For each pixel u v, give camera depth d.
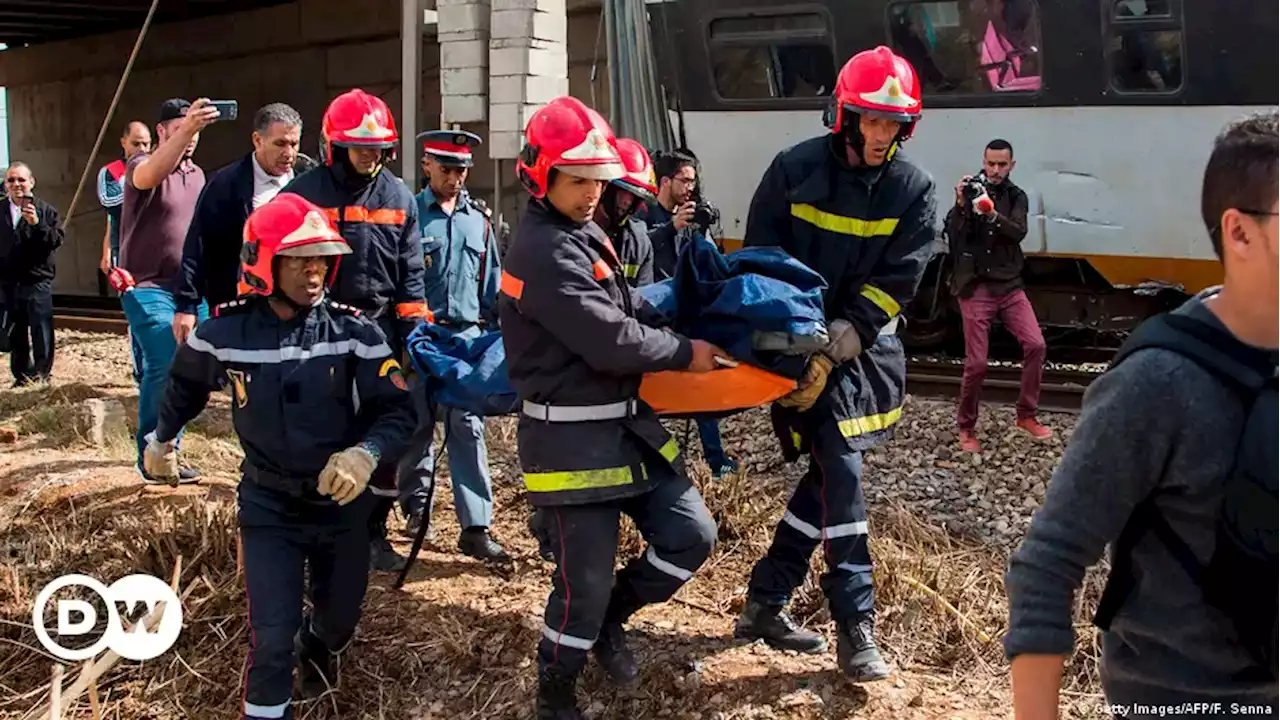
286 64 16.14
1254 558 1.71
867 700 3.66
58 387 8.66
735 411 3.53
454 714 3.85
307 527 3.43
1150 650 1.84
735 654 3.93
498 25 9.88
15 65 20.39
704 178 9.35
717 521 5.04
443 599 4.45
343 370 3.37
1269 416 1.66
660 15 9.32
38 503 5.43
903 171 3.55
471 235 5.06
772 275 3.46
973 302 6.10
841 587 3.64
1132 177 7.66
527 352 3.18
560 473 3.19
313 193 4.29
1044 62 7.81
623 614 3.62
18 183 8.82
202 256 4.65
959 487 5.64
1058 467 1.83
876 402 3.73
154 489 5.51
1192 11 7.27
